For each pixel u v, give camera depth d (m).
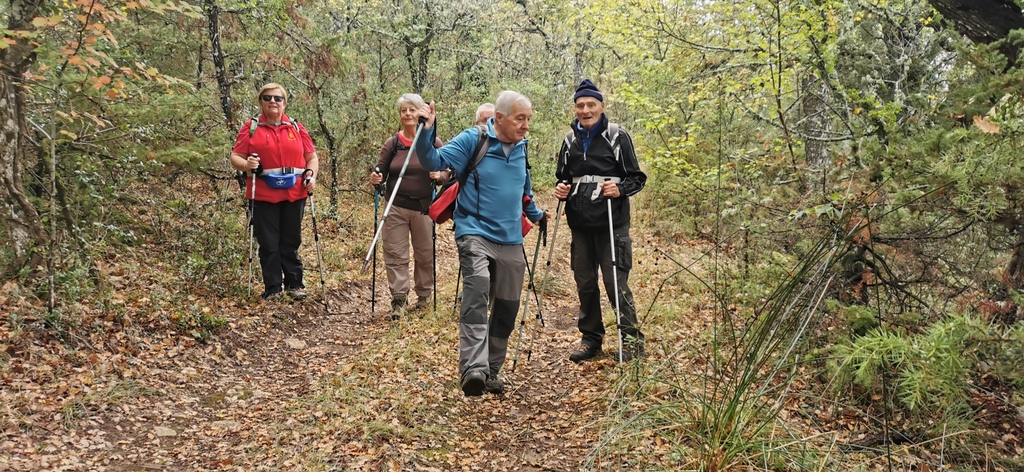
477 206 4.14
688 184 9.49
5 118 4.66
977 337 2.85
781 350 3.93
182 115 6.83
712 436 3.22
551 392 4.42
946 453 3.35
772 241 5.03
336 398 4.16
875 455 3.33
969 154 3.07
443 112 13.72
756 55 8.00
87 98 5.36
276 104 6.04
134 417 3.80
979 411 3.57
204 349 4.97
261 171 6.06
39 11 4.87
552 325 6.11
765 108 8.46
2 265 4.68
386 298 7.28
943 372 2.77
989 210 3.23
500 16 17.25
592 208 4.67
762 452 3.13
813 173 4.86
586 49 18.95
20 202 4.75
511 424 3.93
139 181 6.71
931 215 3.87
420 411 3.96
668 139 9.91
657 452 3.31
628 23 9.09
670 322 5.55
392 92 12.62
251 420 3.95
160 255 6.48
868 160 3.92
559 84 18.73
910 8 7.02
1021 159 2.93
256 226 6.20
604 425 3.63
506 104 4.06
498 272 4.21
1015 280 3.67
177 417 3.92
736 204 5.07
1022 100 3.01
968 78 3.62
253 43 8.67
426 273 6.45
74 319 4.51
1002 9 3.75
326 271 7.58
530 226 4.49
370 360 4.88
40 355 4.12
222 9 7.68
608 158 4.67
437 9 13.48
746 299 4.66
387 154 6.19
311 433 3.69
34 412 3.58
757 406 3.46
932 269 4.04
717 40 8.89
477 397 4.30
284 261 6.44
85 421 3.63
